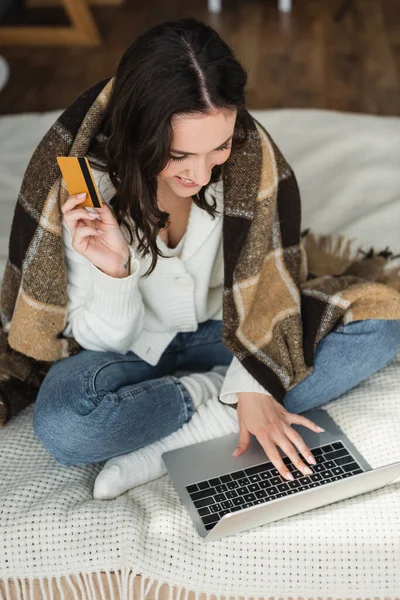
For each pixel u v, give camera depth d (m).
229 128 1.16
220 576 1.30
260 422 1.43
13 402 1.59
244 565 1.31
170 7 3.92
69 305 1.49
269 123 2.53
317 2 3.91
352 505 1.37
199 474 1.41
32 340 1.50
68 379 1.44
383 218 2.07
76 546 1.33
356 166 2.30
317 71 3.33
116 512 1.36
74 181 1.22
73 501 1.40
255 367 1.48
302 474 1.40
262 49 3.51
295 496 1.26
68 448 1.42
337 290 1.60
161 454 1.47
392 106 3.07
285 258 1.59
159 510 1.37
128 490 1.46
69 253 1.43
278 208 1.56
